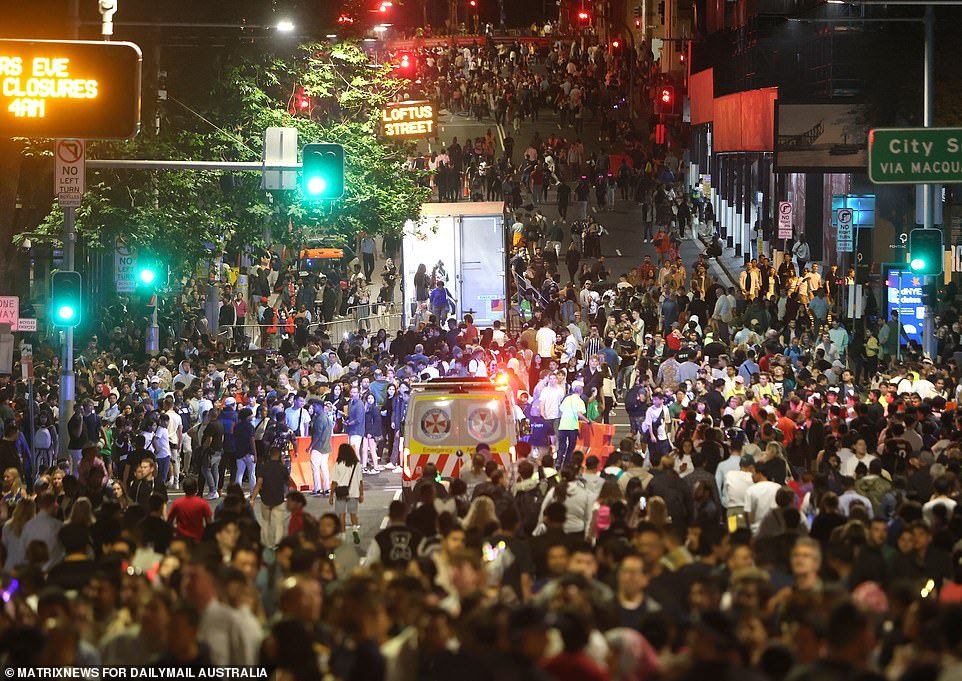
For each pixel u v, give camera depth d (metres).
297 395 71.00
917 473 46.78
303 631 21.48
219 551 30.42
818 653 21.09
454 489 40.81
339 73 101.00
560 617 20.55
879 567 29.84
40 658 21.77
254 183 91.56
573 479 42.81
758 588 24.86
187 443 71.56
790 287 102.62
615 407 89.88
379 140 103.19
